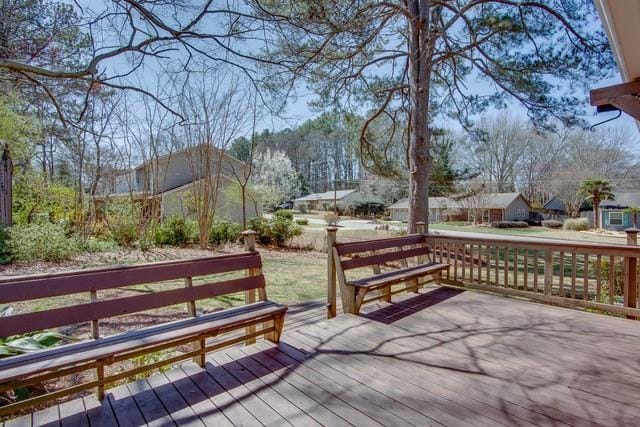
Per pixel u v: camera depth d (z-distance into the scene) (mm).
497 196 30516
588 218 28672
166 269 2613
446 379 2432
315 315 4180
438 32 6902
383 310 3953
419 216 7266
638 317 3572
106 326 4316
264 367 2605
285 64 5340
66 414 2041
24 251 7414
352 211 37000
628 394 2250
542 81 7293
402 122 9625
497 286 4590
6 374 1755
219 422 1967
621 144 27750
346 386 2342
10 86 4816
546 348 2939
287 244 12523
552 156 30391
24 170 10820
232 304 5367
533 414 2033
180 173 15156
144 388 2322
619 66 2488
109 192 11156
